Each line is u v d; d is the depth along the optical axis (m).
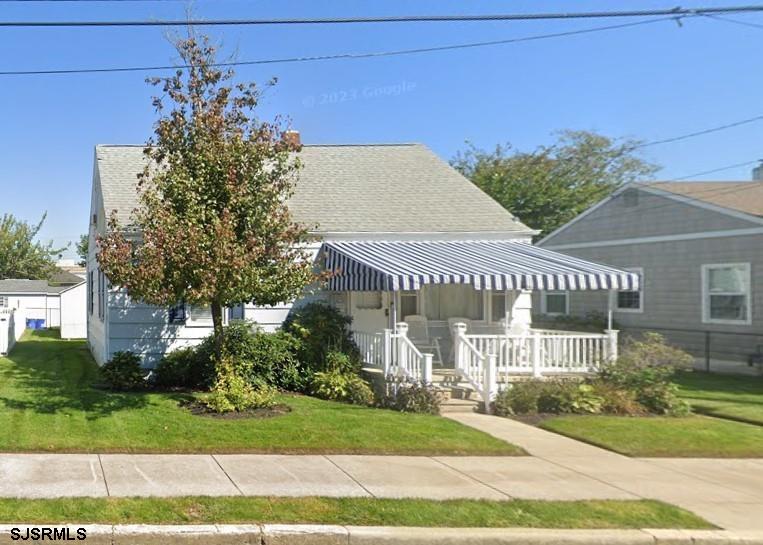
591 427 11.29
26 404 11.45
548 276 12.99
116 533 6.05
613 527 6.67
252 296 11.34
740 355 19.81
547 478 8.37
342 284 14.54
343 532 6.28
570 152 43.09
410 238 16.59
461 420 11.78
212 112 11.48
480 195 18.70
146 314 15.16
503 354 13.95
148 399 12.12
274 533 6.21
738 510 7.35
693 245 21.36
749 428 11.60
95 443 9.12
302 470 8.32
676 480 8.52
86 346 24.45
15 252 50.12
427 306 16.77
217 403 11.12
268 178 11.88
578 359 13.92
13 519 6.30
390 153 20.41
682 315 21.67
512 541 6.34
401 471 8.43
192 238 10.22
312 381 13.60
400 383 12.70
